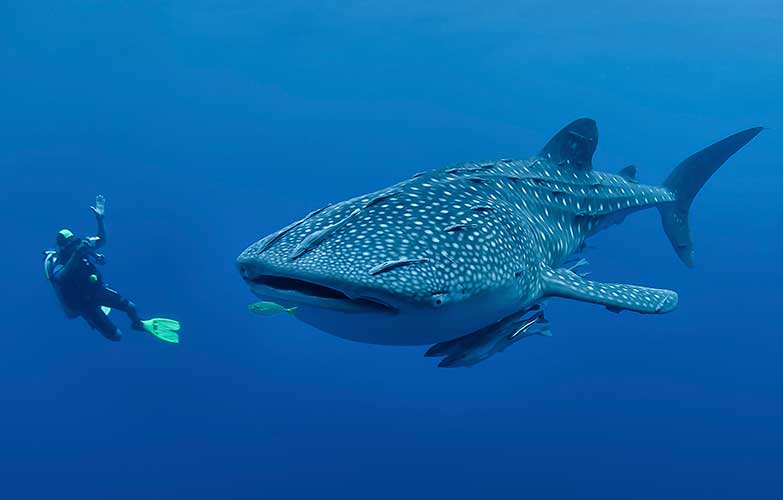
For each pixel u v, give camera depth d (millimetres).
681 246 9625
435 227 4379
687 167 9523
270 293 3885
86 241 10516
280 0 26984
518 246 4918
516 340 5109
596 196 7578
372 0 27219
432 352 4969
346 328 4168
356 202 4785
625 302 5402
